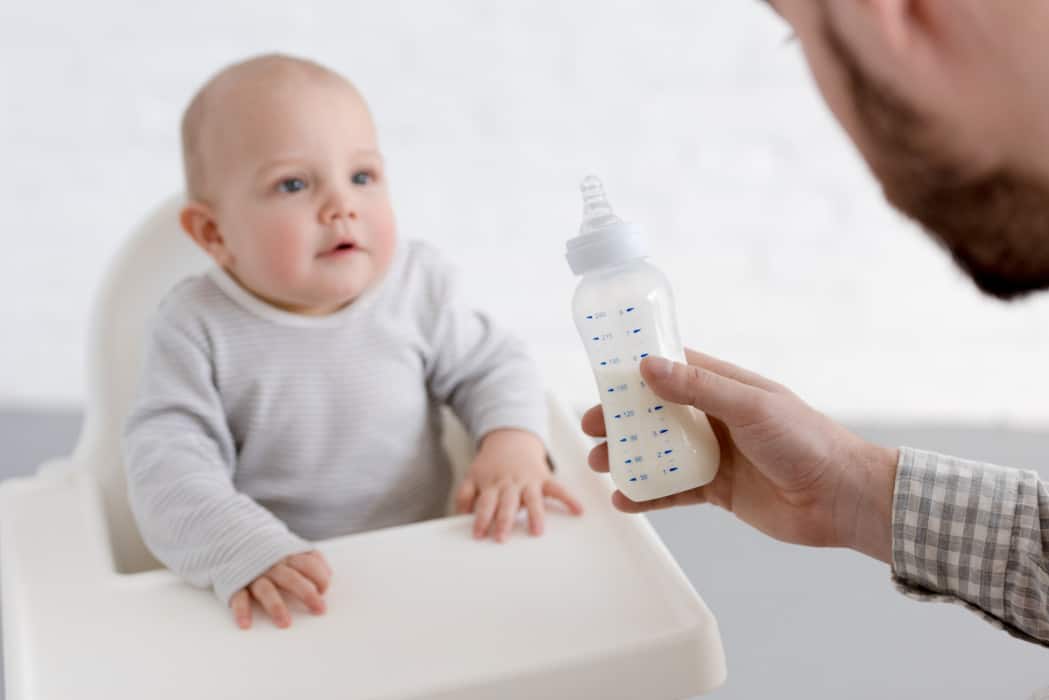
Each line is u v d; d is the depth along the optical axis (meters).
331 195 0.98
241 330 1.02
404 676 0.71
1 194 2.51
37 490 1.00
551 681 0.71
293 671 0.73
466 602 0.79
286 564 0.82
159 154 2.52
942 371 2.27
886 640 1.51
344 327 1.04
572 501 0.90
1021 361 2.27
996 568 0.70
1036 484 0.69
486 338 1.12
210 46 2.50
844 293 2.47
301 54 2.52
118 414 1.08
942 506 0.71
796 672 1.45
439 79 2.53
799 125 2.50
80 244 2.53
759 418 0.71
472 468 0.99
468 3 2.49
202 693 0.72
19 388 2.38
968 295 2.42
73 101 2.49
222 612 0.81
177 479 0.92
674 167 2.55
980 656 1.47
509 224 2.55
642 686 0.72
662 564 0.79
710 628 0.73
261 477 1.04
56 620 0.81
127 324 1.09
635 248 0.69
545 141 2.55
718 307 2.45
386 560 0.85
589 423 0.85
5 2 2.46
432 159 2.55
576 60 2.52
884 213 2.48
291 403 1.02
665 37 2.50
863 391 2.21
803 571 1.68
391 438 1.05
